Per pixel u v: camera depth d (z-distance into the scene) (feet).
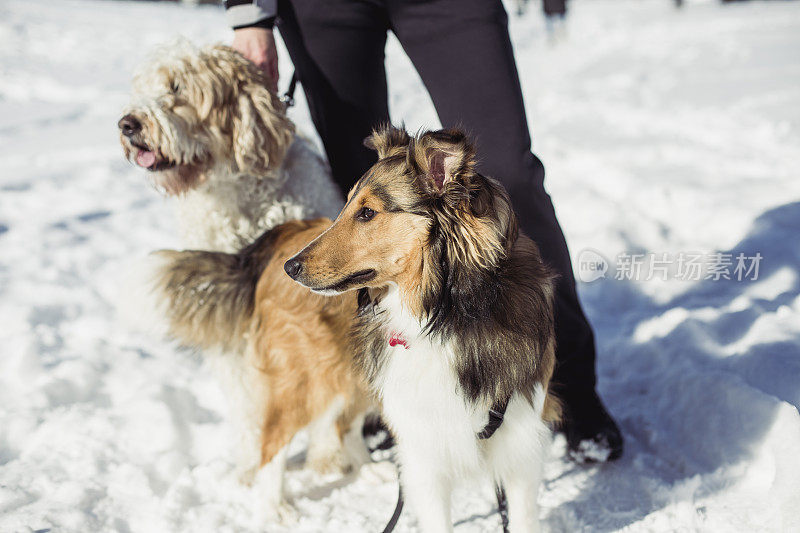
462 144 6.59
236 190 11.21
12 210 19.80
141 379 11.84
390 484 9.58
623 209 17.92
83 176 22.80
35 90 35.45
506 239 7.10
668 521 8.16
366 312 7.86
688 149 23.17
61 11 65.92
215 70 10.94
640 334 12.69
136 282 9.70
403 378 7.45
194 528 8.54
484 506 9.00
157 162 10.86
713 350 11.25
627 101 32.68
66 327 13.61
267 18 11.00
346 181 10.95
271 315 9.05
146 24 60.29
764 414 9.00
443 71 9.37
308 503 9.22
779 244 14.56
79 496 8.82
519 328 7.31
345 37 9.93
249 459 9.87
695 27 65.62
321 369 8.86
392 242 7.12
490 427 7.41
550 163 22.99
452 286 7.02
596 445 9.50
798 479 8.11
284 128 11.33
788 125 24.73
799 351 10.41
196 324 9.78
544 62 51.80
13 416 10.33
